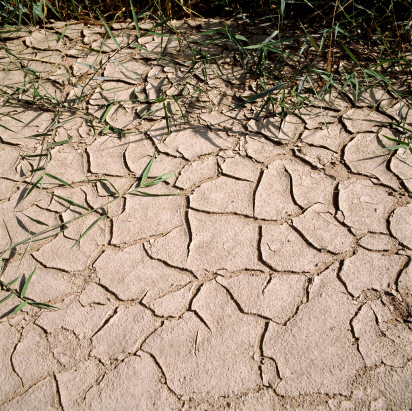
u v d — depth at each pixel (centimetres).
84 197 230
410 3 276
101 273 203
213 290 194
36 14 317
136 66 291
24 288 194
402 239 201
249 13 314
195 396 167
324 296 188
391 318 179
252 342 179
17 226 222
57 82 288
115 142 252
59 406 167
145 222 218
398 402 160
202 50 293
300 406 162
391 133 240
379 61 255
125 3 323
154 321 187
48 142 256
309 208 215
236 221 215
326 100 257
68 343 183
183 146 245
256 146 241
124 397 168
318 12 283
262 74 270
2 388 172
